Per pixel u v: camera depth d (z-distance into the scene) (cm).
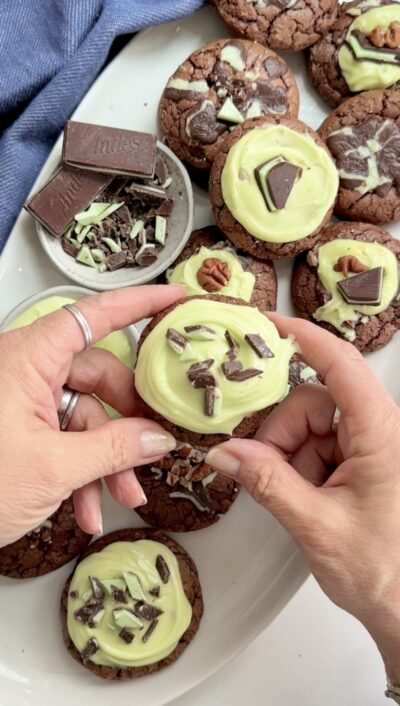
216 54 26
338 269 26
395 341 27
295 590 26
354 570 19
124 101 27
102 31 25
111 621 24
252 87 26
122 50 27
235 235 25
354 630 28
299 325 21
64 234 26
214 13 27
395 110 26
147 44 27
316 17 26
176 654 25
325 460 23
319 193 25
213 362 19
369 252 26
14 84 26
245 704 27
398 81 27
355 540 19
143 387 20
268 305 26
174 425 20
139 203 26
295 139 25
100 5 26
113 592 25
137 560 25
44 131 27
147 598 25
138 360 20
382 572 19
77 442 19
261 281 26
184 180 26
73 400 22
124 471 21
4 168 26
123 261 26
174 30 27
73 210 25
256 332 20
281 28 26
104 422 22
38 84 26
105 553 25
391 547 19
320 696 27
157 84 27
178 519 26
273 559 27
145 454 20
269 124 25
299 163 25
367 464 19
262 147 25
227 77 26
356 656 28
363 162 26
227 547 27
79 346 20
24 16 26
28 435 19
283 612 28
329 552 19
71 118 27
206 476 26
